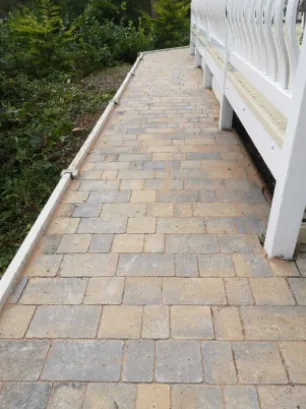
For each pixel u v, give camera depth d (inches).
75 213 105.5
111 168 132.8
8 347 66.4
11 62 298.2
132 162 137.2
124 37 437.1
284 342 65.6
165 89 247.0
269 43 80.8
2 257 113.5
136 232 96.4
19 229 125.7
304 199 75.2
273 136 80.9
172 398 57.4
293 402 56.2
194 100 217.6
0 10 516.7
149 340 66.8
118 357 64.0
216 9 154.7
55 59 321.7
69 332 68.9
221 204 107.9
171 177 124.9
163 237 94.0
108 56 394.9
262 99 102.6
